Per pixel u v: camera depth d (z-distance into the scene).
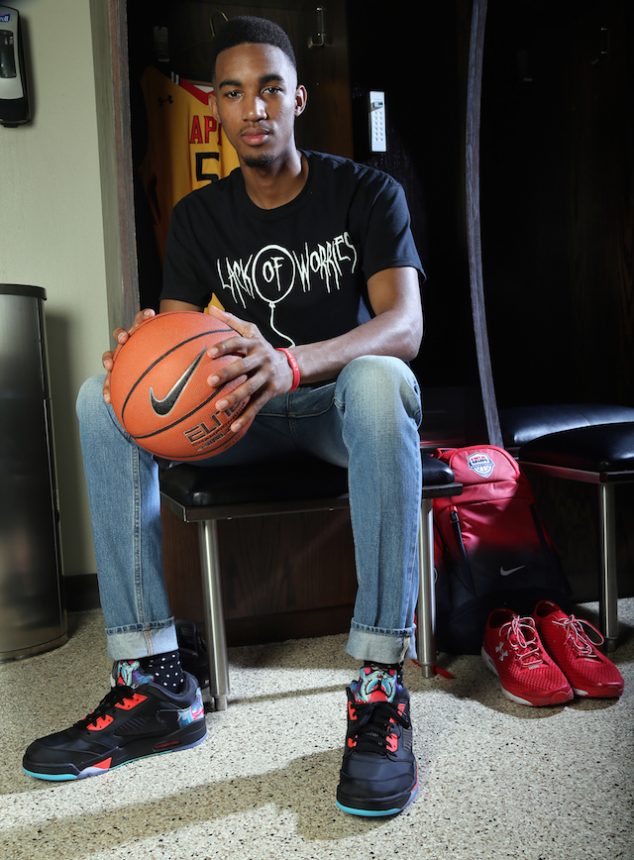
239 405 1.23
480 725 1.47
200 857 1.07
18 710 1.65
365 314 1.73
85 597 2.51
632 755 1.32
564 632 1.67
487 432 2.13
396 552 1.26
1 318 2.03
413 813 1.16
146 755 1.39
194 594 1.98
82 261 2.46
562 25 2.63
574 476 1.88
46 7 2.37
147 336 1.24
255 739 1.45
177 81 2.37
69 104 2.41
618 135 2.65
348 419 1.28
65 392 2.47
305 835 1.12
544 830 1.10
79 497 2.50
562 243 2.71
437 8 2.57
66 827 1.16
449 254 2.63
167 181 2.38
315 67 2.50
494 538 1.92
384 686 1.26
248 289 1.72
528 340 2.72
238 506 1.51
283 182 1.68
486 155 2.62
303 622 2.06
